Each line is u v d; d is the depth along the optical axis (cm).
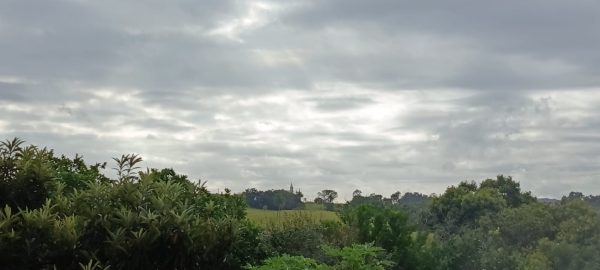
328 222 1270
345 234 1231
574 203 3975
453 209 4206
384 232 1256
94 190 801
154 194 841
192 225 791
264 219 1171
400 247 1259
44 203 809
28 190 808
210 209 884
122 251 732
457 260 1386
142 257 742
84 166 1003
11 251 694
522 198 5119
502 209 4253
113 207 788
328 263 1080
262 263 983
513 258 1972
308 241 1102
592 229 3541
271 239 1080
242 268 933
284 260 897
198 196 939
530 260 3023
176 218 771
